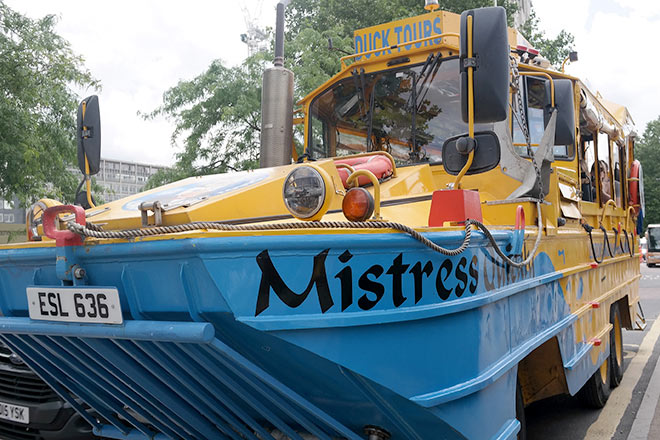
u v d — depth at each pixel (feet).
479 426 9.34
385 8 64.49
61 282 8.25
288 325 7.13
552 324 13.11
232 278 6.90
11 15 43.24
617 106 24.67
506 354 10.46
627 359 27.58
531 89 14.89
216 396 8.63
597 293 17.87
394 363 8.05
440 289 8.64
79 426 12.55
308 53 51.08
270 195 10.08
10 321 8.78
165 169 55.16
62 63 45.11
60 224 8.08
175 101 54.80
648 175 207.82
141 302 7.62
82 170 12.50
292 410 8.30
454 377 8.83
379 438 8.86
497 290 10.16
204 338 6.91
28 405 12.66
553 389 13.43
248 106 51.24
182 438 9.96
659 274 102.12
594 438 16.58
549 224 13.06
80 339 8.50
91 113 12.52
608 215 20.56
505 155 12.24
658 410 18.98
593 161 19.52
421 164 13.94
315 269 7.36
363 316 7.64
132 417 10.48
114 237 7.41
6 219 69.77
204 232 6.83
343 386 7.93
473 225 9.37
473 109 9.44
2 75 42.24
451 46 14.47
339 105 16.22
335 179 10.87
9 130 41.91
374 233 7.79
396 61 15.28
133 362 8.70
